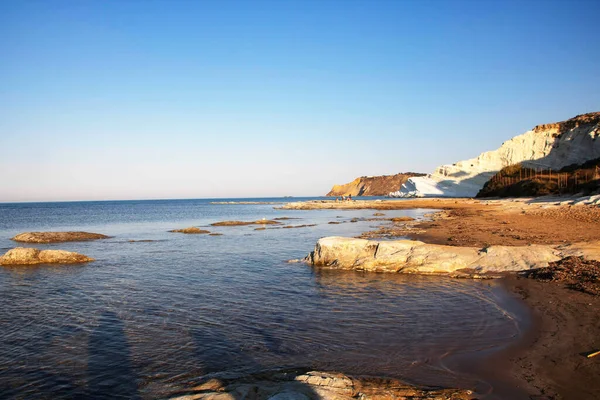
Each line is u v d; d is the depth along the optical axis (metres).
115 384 7.42
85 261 21.77
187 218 67.06
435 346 8.81
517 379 7.02
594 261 15.12
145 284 15.92
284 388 6.47
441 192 146.12
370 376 7.33
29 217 74.56
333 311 11.77
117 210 107.69
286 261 20.83
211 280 16.45
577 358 7.67
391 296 13.36
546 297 11.98
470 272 16.25
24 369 8.16
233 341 9.45
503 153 140.75
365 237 29.06
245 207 114.94
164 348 9.11
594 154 105.31
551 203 52.06
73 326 10.82
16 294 14.59
